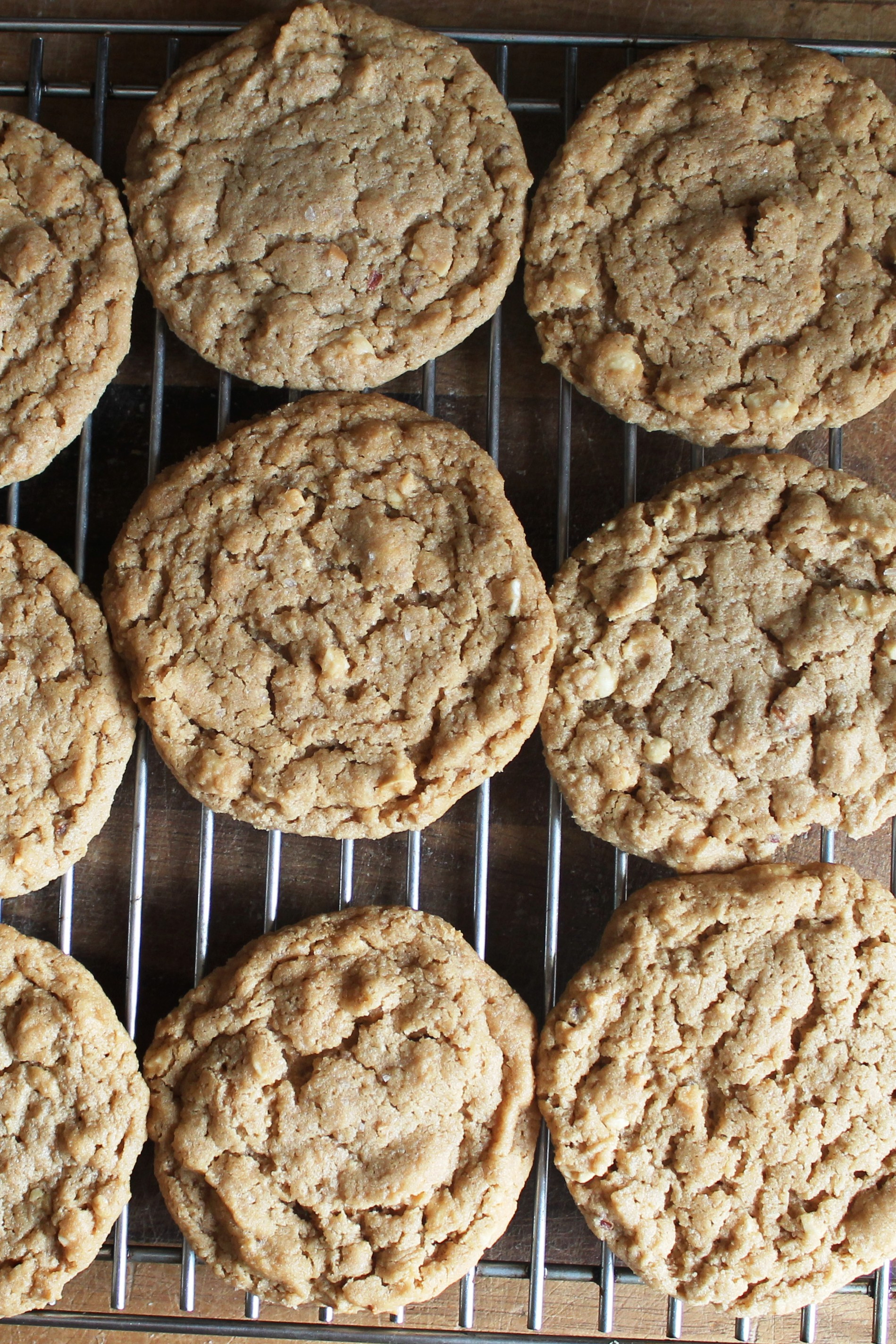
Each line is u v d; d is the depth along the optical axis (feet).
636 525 1.65
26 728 1.63
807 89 1.65
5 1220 1.61
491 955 1.71
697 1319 1.71
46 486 1.72
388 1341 1.66
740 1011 1.62
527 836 1.72
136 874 1.68
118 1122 1.61
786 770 1.63
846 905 1.64
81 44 1.72
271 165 1.64
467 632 1.62
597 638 1.64
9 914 1.71
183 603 1.62
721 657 1.63
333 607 1.62
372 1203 1.60
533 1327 1.66
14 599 1.64
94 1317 1.66
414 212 1.64
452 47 1.66
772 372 1.63
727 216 1.64
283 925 1.71
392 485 1.63
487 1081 1.62
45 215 1.65
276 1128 1.60
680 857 1.63
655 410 1.65
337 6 1.65
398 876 1.72
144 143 1.65
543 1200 1.66
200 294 1.63
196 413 1.72
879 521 1.64
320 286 1.63
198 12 1.72
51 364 1.63
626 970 1.63
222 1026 1.62
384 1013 1.62
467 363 1.72
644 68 1.66
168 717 1.61
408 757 1.61
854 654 1.63
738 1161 1.61
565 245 1.65
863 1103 1.61
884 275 1.64
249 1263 1.60
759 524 1.64
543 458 1.72
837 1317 1.71
